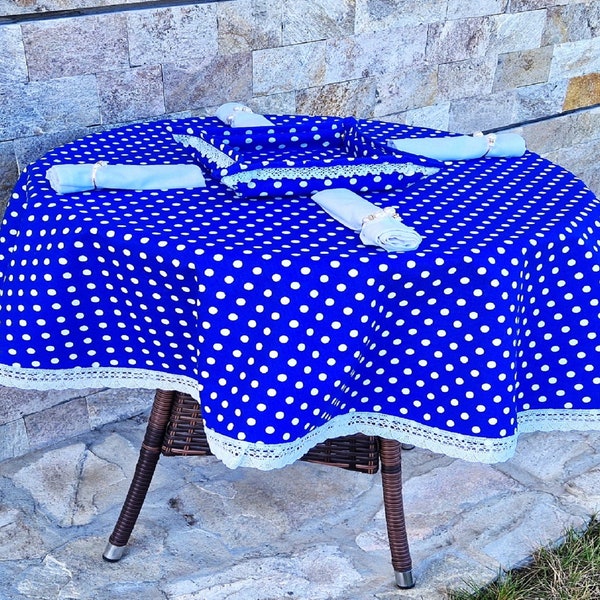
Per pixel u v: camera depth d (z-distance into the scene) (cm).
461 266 160
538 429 196
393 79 308
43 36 222
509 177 214
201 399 162
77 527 231
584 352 187
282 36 270
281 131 224
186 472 253
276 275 154
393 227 164
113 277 173
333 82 291
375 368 174
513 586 209
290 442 159
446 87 327
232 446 158
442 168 220
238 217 181
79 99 237
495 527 232
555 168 223
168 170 197
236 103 254
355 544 227
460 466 257
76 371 186
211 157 207
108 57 236
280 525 233
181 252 159
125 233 166
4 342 181
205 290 155
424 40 308
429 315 165
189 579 213
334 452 195
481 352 164
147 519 234
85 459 260
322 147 228
